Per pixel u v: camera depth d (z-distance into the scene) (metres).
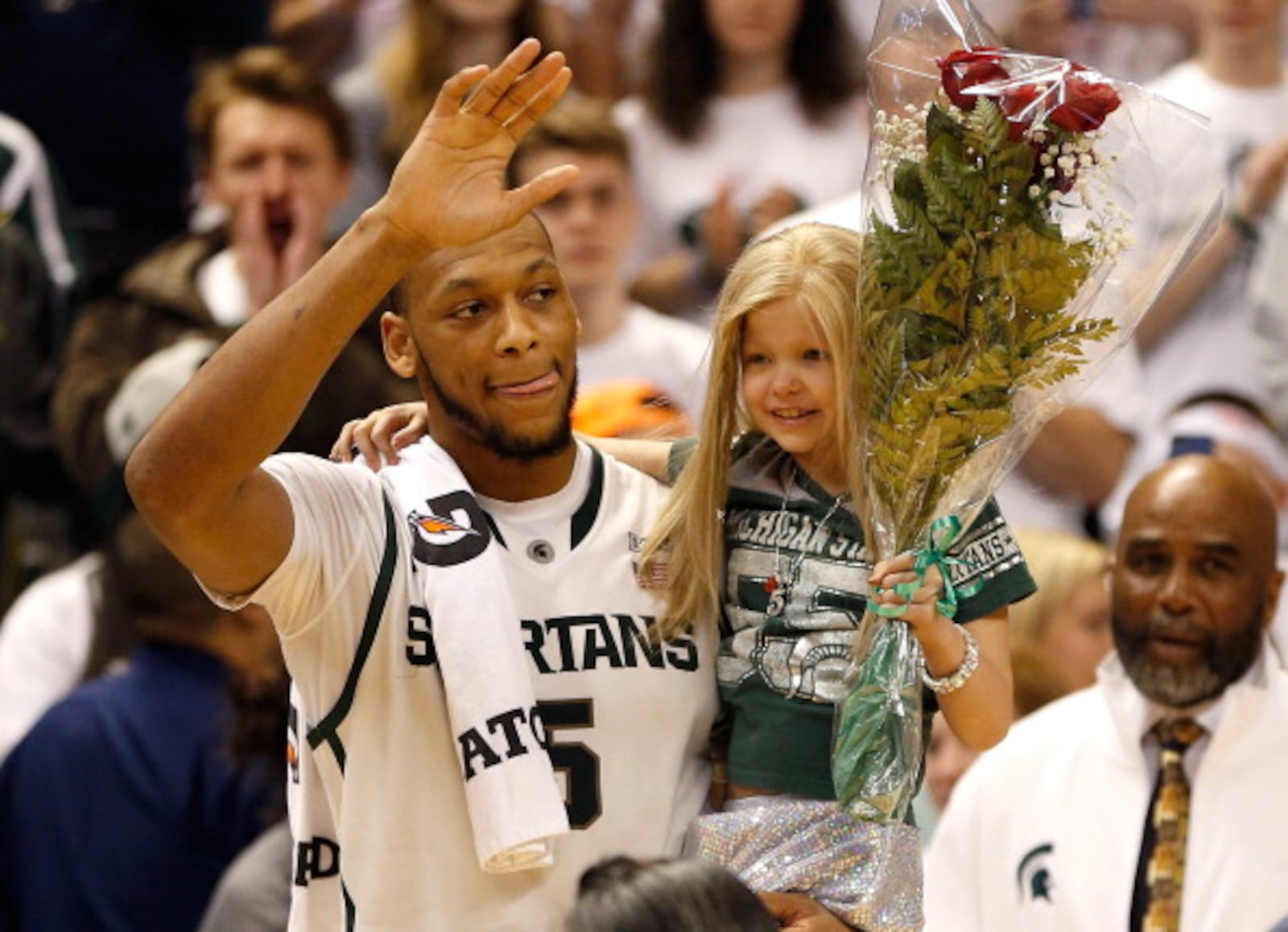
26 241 19.44
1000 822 12.83
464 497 9.35
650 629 9.55
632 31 20.06
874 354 9.20
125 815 14.07
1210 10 18.66
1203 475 12.60
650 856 9.36
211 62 21.42
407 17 19.44
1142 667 12.48
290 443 15.60
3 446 19.08
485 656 9.04
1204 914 12.28
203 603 14.25
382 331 9.59
